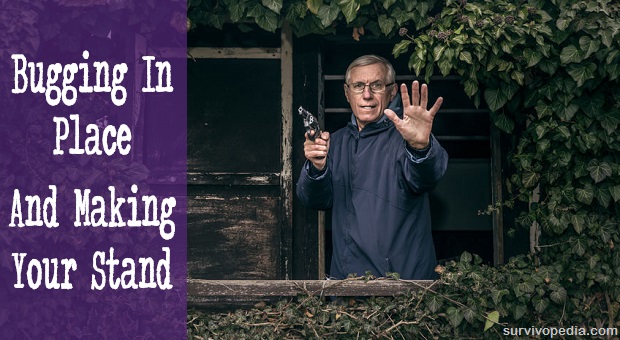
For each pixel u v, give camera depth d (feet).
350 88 14.93
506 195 17.61
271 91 17.52
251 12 15.44
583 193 14.51
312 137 14.12
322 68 17.75
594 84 14.46
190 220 17.38
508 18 14.30
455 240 19.08
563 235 14.74
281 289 14.29
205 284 14.37
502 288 14.08
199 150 17.43
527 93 14.92
